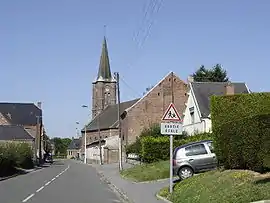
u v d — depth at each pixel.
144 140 41.25
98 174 46.09
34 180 35.22
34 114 104.19
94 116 114.00
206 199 14.10
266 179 13.99
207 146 22.77
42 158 102.88
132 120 72.88
